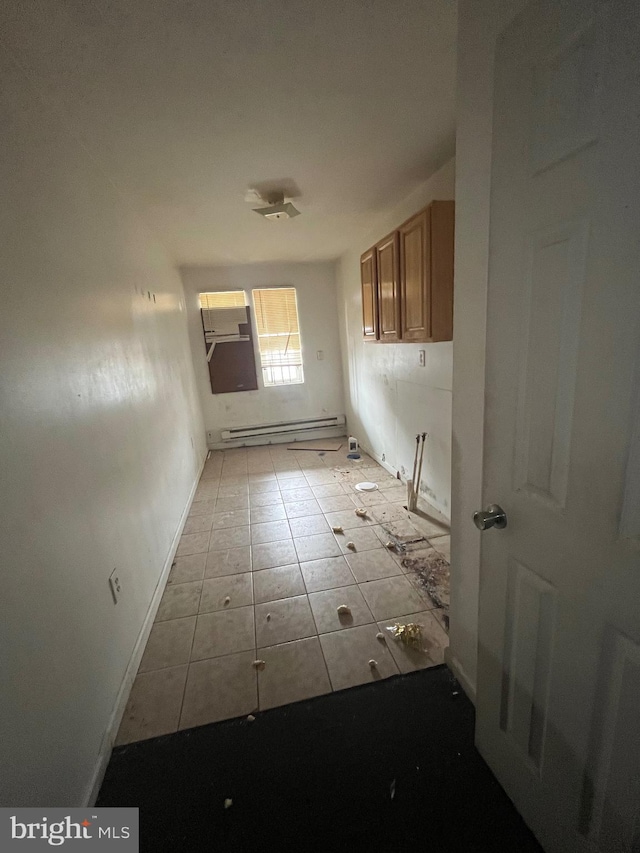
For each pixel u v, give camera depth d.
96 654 1.31
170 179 2.10
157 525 2.27
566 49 0.66
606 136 0.60
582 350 0.69
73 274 1.46
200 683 1.57
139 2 1.03
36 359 1.13
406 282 2.44
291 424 5.02
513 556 0.95
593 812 0.80
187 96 1.45
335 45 1.25
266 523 2.93
